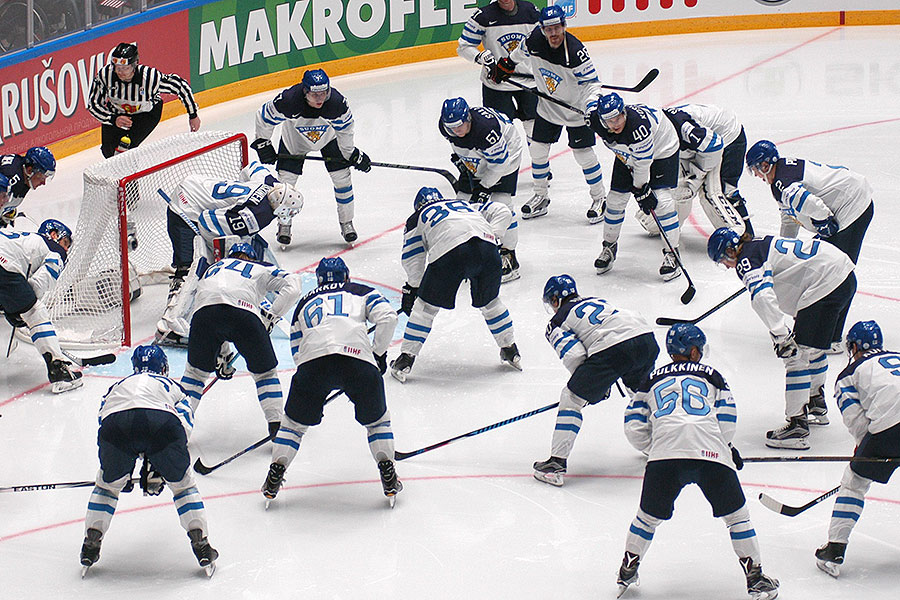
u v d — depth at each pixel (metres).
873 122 32.06
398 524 15.12
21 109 29.83
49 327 19.05
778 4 43.22
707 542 14.62
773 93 35.31
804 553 14.30
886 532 14.71
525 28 27.91
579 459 16.75
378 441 15.29
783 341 16.30
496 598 13.48
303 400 15.20
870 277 22.56
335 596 13.57
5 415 18.41
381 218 26.80
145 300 22.88
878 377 13.61
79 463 16.89
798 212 19.47
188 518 13.91
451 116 21.16
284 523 15.20
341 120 23.50
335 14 38.72
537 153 25.98
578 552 14.38
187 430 14.09
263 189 20.06
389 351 20.33
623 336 15.65
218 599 13.59
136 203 23.17
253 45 36.78
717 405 13.55
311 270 23.70
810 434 17.22
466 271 18.47
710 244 17.16
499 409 18.22
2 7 29.14
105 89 26.59
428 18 40.97
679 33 43.47
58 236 19.52
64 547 14.84
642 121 20.95
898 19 42.88
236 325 16.53
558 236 25.44
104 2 32.06
